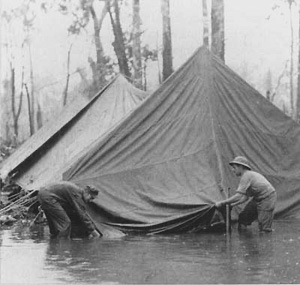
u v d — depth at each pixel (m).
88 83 25.73
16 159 18.02
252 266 8.73
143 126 13.80
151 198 13.11
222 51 24.14
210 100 14.19
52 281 7.71
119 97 17.88
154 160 13.64
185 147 13.78
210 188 13.11
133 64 25.00
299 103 23.61
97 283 7.56
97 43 25.55
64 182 12.54
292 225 14.16
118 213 12.91
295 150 15.76
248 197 13.02
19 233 13.45
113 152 13.52
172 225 12.73
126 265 8.85
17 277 7.99
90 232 12.41
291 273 8.19
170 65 24.56
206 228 12.81
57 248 10.74
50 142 17.08
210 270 8.41
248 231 13.11
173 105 14.04
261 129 15.15
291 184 15.59
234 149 14.41
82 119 17.48
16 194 16.64
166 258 9.48
